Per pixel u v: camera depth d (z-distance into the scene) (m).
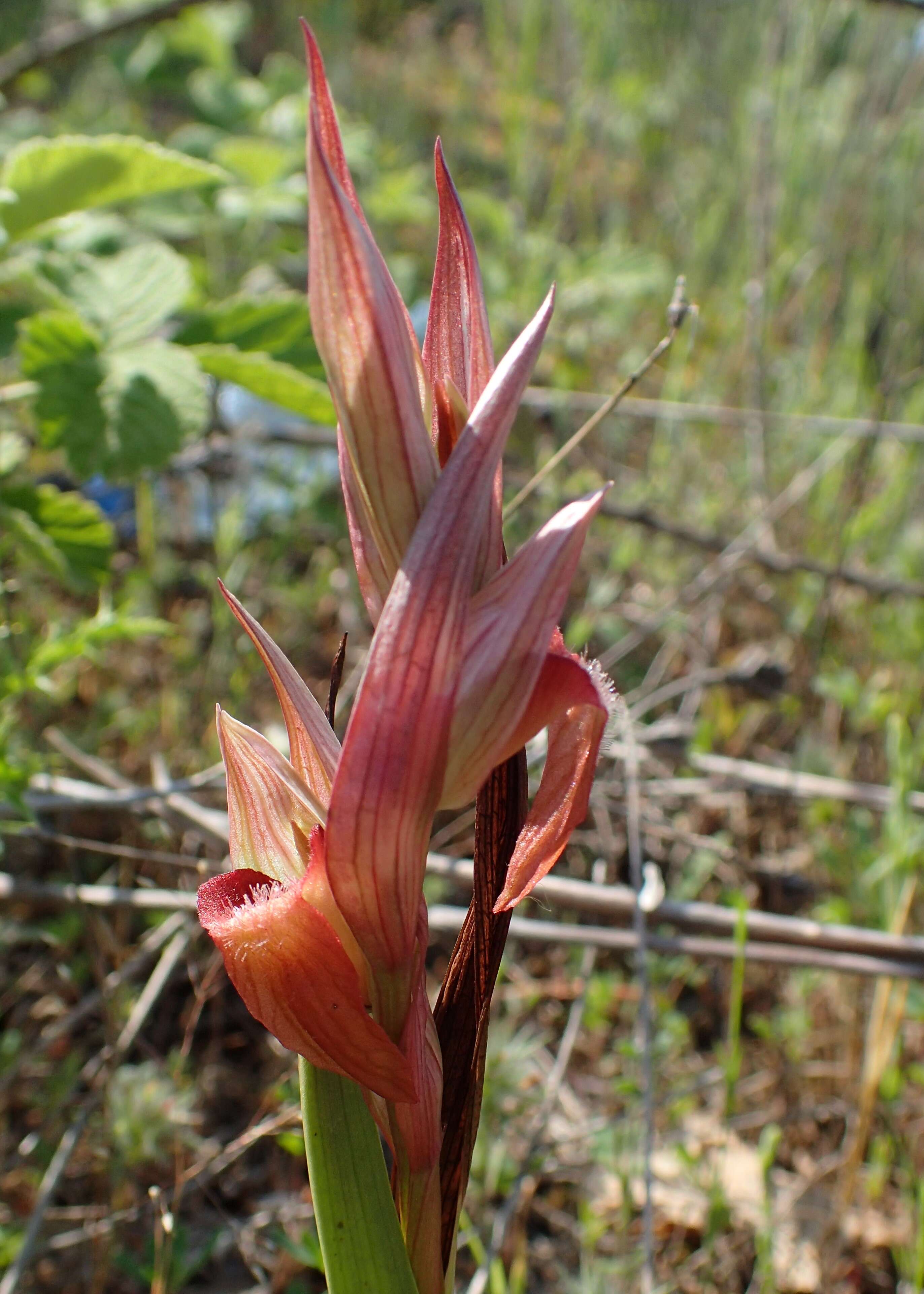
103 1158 2.16
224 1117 2.63
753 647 3.89
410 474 0.95
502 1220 2.07
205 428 2.45
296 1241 2.11
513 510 1.92
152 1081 2.24
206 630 3.58
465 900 3.06
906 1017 2.64
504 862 1.12
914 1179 2.35
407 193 4.91
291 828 1.11
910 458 3.96
